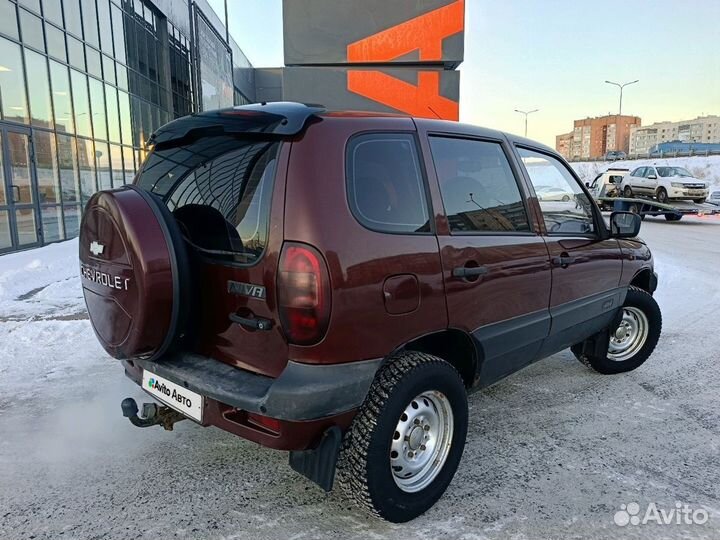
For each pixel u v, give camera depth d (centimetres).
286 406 217
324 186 225
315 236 218
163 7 2045
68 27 1330
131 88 1767
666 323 632
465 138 304
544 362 500
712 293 783
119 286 252
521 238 322
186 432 354
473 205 296
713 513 272
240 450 331
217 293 249
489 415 384
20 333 555
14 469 307
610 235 404
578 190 387
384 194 250
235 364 247
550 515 269
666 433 358
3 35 1068
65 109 1312
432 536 253
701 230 1714
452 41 787
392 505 249
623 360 462
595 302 396
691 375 466
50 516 265
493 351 303
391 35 781
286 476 303
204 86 1917
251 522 262
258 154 241
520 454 329
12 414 379
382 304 237
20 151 1133
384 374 248
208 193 258
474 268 283
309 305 217
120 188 267
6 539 248
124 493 285
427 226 265
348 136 241
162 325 247
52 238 1248
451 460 277
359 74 789
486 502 279
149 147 316
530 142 359
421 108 802
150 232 242
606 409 396
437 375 261
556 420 377
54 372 460
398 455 256
